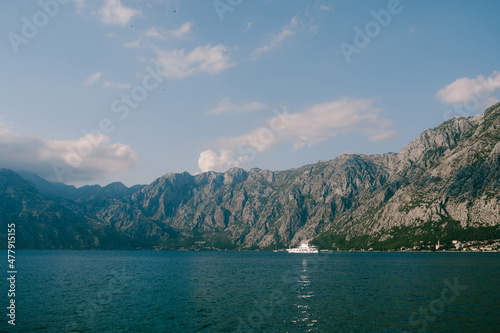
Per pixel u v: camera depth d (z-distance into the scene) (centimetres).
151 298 8056
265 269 17375
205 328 5409
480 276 12075
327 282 11000
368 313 6322
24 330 5294
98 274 14275
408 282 10656
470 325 5478
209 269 17612
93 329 5366
